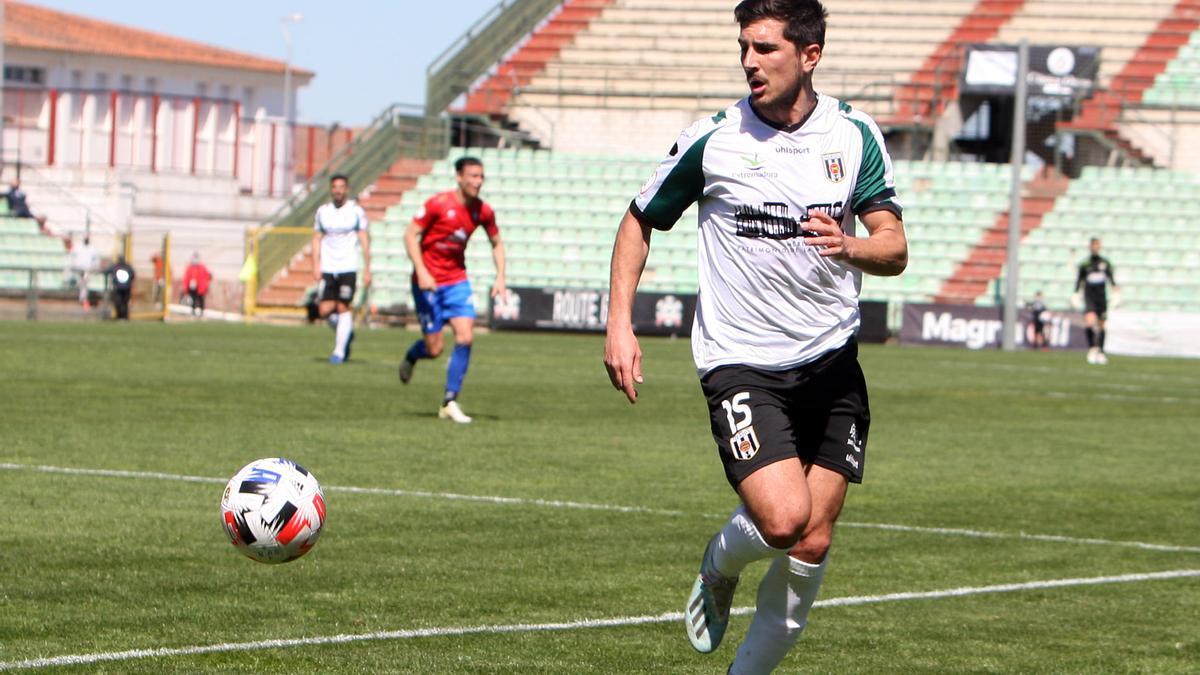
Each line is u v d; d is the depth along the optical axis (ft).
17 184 226.99
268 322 198.39
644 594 35.01
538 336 170.50
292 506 28.68
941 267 195.21
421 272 70.95
